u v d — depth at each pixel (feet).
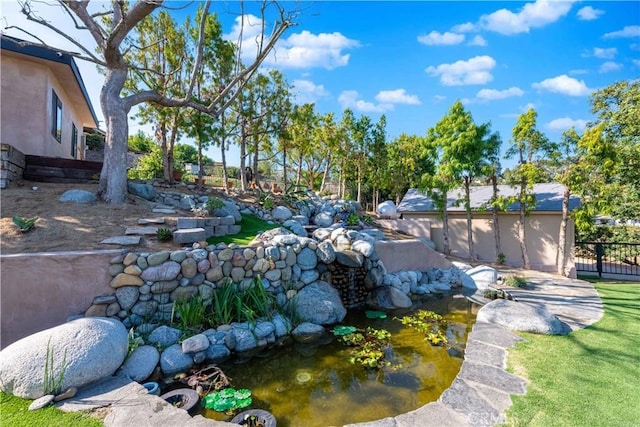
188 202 28.99
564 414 9.86
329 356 16.22
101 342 11.55
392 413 11.42
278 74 42.57
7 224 17.93
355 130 58.59
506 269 37.91
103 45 23.86
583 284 30.27
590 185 33.12
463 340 18.29
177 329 15.70
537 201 42.57
